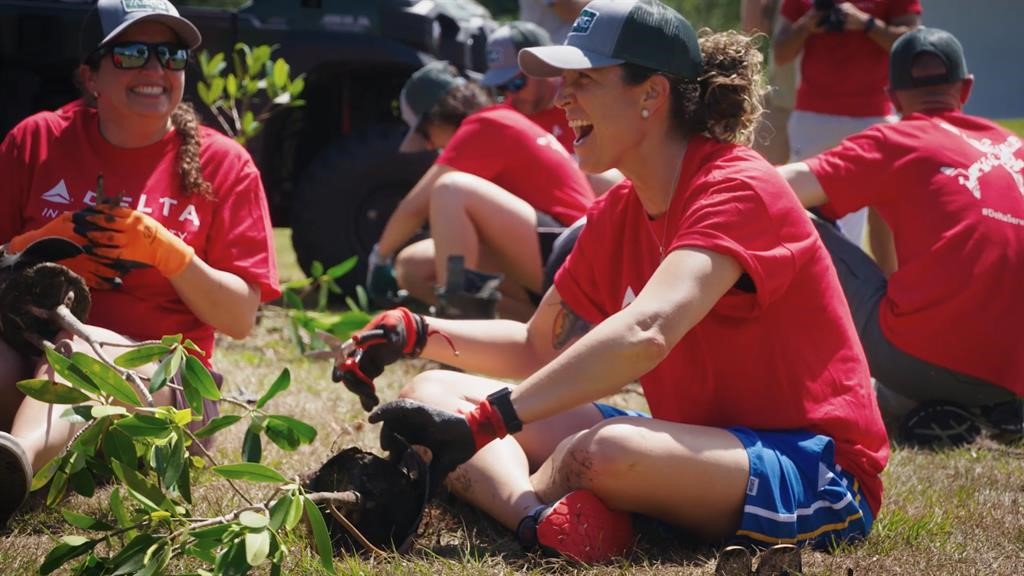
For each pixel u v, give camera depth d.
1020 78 11.13
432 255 7.50
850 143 6.01
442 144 7.63
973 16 11.16
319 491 3.83
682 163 3.89
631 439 3.70
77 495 4.37
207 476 4.66
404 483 3.80
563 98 3.92
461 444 3.62
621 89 3.83
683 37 3.85
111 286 4.71
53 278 4.26
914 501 4.61
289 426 3.72
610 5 3.85
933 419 5.87
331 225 9.36
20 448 3.71
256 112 9.16
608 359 3.55
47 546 3.88
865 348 6.07
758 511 3.74
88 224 4.41
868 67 8.89
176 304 4.85
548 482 4.02
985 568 3.82
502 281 7.21
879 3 8.87
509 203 6.99
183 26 4.71
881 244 7.17
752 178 3.75
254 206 4.91
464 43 9.80
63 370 3.53
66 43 8.62
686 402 3.98
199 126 4.95
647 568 3.72
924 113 6.20
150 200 4.77
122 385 3.55
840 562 3.75
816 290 3.87
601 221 4.22
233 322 4.79
